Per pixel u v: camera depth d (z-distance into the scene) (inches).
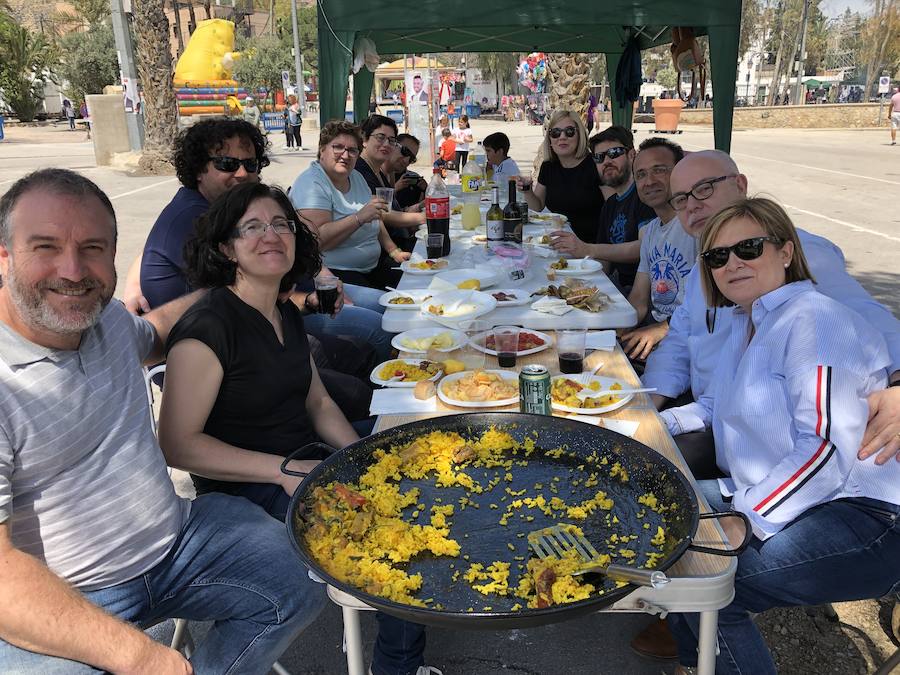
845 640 90.7
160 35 564.4
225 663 70.4
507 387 86.4
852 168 585.6
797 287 70.5
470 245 179.2
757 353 70.8
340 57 228.1
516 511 61.1
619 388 86.1
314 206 169.5
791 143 847.1
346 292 161.0
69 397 60.3
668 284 140.5
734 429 73.2
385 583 50.3
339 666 89.8
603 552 53.5
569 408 81.3
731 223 71.3
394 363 97.2
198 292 86.5
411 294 129.3
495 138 330.0
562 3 221.5
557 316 114.4
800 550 64.1
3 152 757.9
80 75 1318.9
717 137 236.7
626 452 66.7
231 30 1012.5
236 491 81.1
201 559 69.9
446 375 93.4
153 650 55.5
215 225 76.9
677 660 87.1
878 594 66.1
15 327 58.4
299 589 70.5
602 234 199.2
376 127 221.1
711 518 57.9
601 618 97.1
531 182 249.9
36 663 54.7
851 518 64.8
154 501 67.1
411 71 642.2
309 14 2329.0
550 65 415.5
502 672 86.9
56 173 58.2
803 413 64.1
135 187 503.2
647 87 1915.6
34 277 55.9
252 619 70.8
